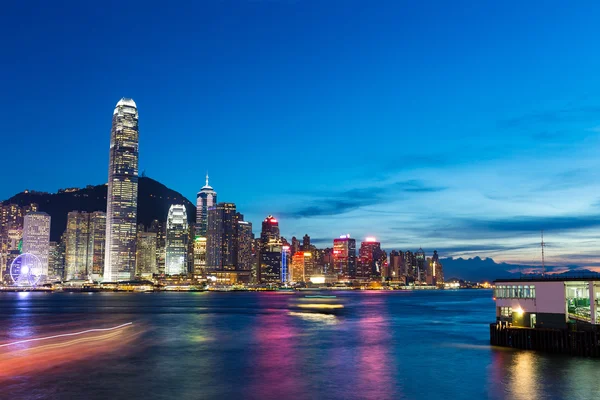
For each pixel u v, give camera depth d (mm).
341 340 117438
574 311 84188
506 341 92438
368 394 65125
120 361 87438
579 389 65250
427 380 72250
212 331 138875
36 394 64375
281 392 66000
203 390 66750
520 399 62094
